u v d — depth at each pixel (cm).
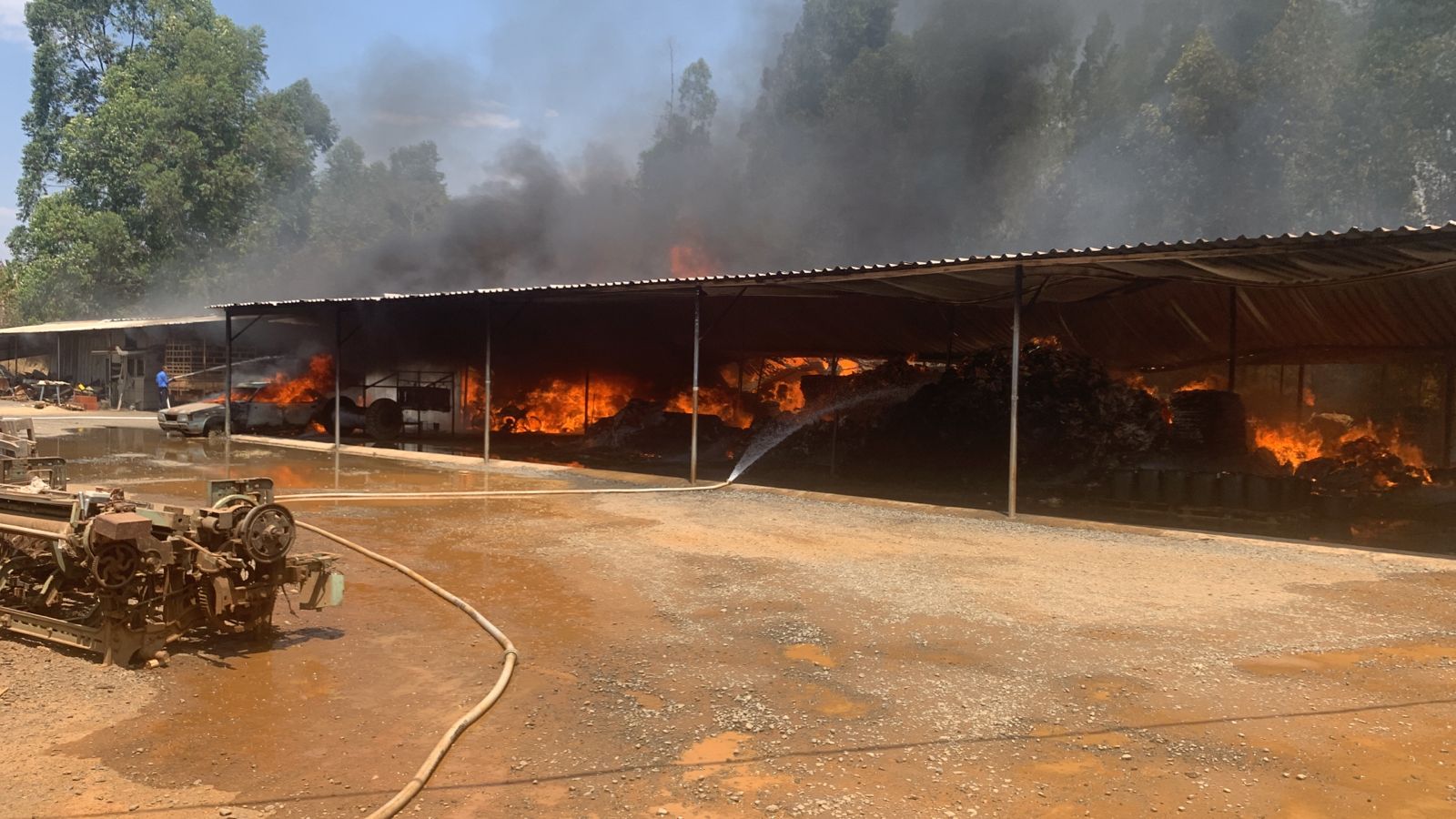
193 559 521
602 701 465
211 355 3045
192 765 385
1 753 392
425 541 909
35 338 3819
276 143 4703
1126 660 531
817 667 518
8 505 569
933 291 1466
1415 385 1560
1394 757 398
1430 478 1321
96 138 4459
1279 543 926
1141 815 346
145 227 4372
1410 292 1327
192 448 1931
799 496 1312
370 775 377
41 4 4856
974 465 1455
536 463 1736
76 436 2195
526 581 731
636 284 1467
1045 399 1438
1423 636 582
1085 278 1279
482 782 373
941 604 660
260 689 479
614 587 713
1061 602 670
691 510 1152
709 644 561
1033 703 461
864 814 346
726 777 378
